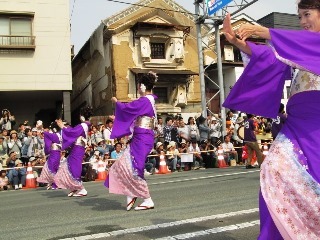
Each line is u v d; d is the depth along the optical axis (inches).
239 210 194.1
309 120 84.9
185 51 863.1
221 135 597.3
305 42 79.6
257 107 95.8
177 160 510.6
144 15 805.9
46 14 668.7
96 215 202.1
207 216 182.2
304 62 77.9
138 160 202.7
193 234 149.3
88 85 1015.6
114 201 250.8
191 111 857.5
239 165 541.0
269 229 84.4
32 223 193.8
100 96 903.1
